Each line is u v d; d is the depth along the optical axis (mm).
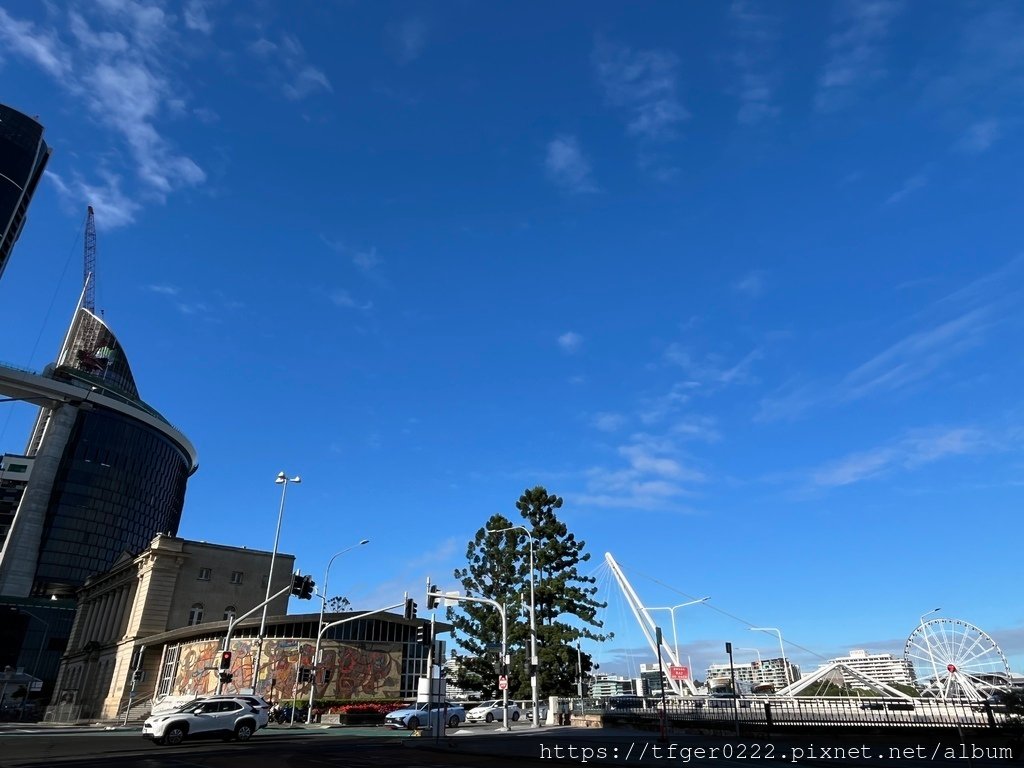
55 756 20031
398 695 62156
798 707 29734
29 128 189375
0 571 141125
